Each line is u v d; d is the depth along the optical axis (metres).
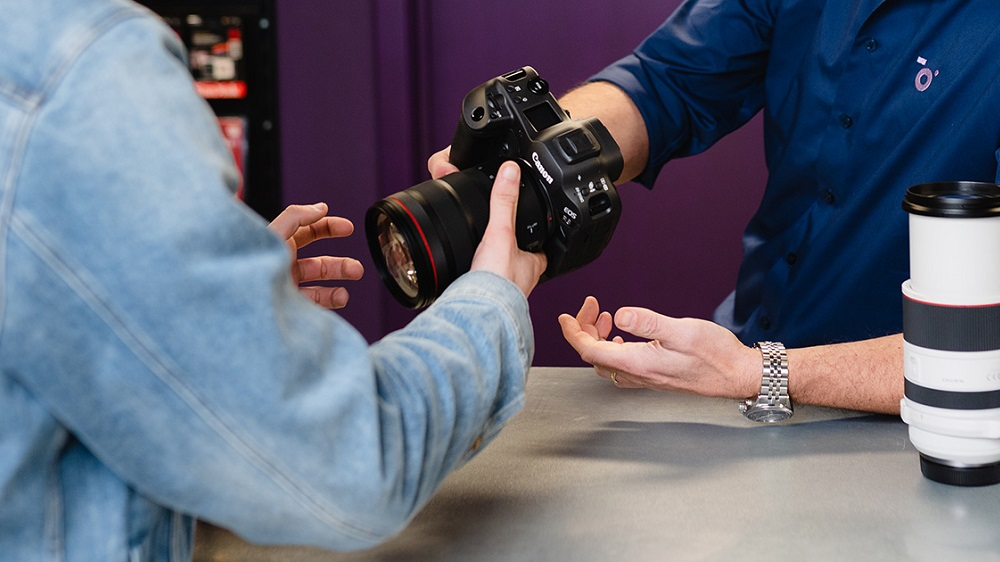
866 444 1.05
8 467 0.60
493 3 2.79
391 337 0.75
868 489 0.94
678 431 1.10
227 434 0.60
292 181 2.74
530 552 0.84
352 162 2.74
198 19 2.61
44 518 0.63
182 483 0.61
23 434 0.60
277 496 0.62
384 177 2.81
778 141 1.71
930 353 0.92
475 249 0.97
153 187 0.57
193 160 0.58
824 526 0.87
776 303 1.68
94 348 0.58
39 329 0.57
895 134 1.49
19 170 0.56
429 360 0.72
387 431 0.66
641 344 1.16
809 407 1.17
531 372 1.33
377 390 0.68
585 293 2.91
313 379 0.63
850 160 1.55
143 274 0.57
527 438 1.09
